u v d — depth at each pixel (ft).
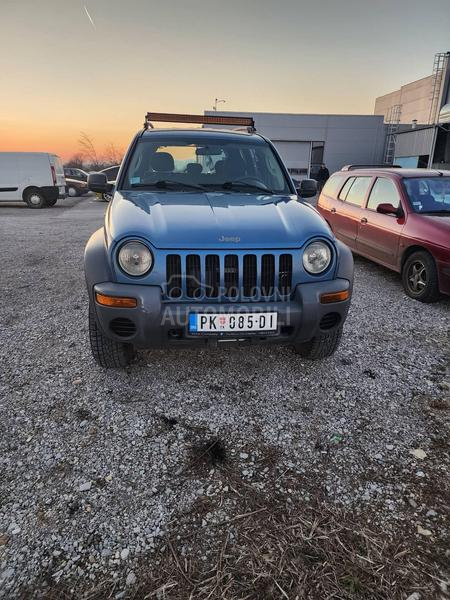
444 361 10.61
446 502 6.15
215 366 10.11
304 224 8.40
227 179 10.93
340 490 6.39
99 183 11.69
